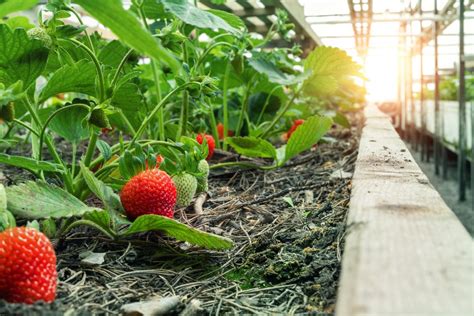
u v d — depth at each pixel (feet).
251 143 6.86
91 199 5.68
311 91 9.16
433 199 3.53
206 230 4.90
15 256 2.83
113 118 7.38
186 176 4.69
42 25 4.35
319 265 3.75
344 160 8.09
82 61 4.68
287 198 5.65
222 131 9.46
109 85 4.41
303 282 3.67
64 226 4.23
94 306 3.16
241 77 9.10
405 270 2.22
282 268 3.82
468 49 19.72
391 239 2.62
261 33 15.34
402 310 1.87
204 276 3.89
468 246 2.52
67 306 3.07
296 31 15.74
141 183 4.05
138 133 4.95
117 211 4.18
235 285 3.70
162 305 3.14
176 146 4.78
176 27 5.10
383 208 3.26
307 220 5.00
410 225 2.88
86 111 5.36
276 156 6.83
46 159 8.46
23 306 2.70
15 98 3.45
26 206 3.80
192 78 5.15
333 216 4.94
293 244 4.33
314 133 6.50
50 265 2.97
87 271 3.84
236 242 4.58
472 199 13.62
